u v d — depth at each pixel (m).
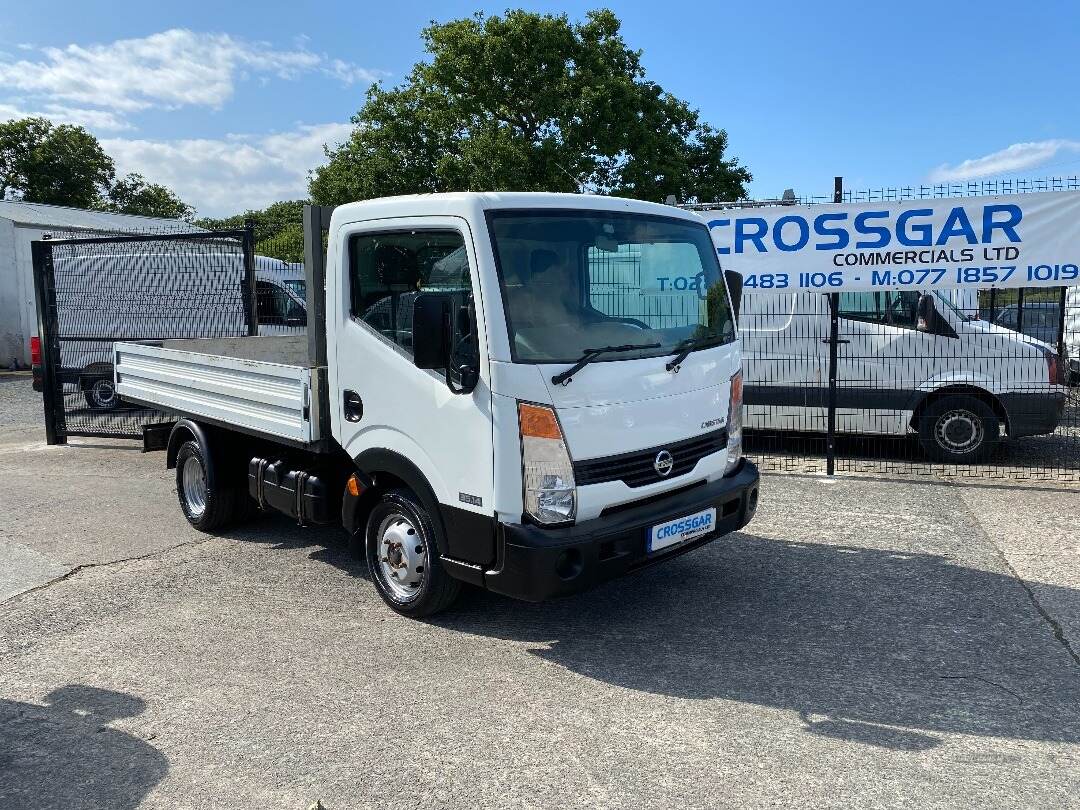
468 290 4.03
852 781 3.14
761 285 8.07
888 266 7.64
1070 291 9.23
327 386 5.04
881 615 4.73
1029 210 7.20
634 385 4.21
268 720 3.67
